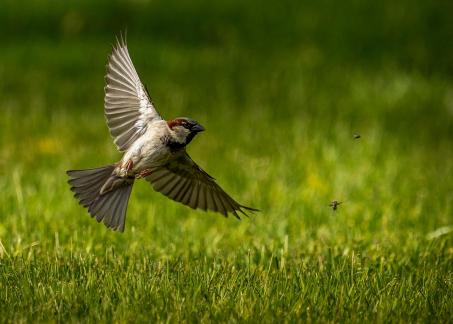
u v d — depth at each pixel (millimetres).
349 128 17266
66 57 21766
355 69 21875
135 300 7645
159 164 7363
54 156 14797
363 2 25281
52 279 8109
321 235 10703
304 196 12594
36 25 23766
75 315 7414
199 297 7805
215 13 24812
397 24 24312
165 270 8617
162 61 21891
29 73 20547
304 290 8086
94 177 7391
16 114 17562
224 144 15883
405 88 19969
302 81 20734
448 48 23312
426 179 14031
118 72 7555
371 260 9539
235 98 19609
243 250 9781
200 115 18156
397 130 17656
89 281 8008
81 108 18562
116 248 9852
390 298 8031
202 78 20938
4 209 11297
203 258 9352
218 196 7766
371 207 12039
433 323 7590
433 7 24953
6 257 9055
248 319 7414
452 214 12047
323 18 24688
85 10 24406
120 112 7492
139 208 11750
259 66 21938
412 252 10078
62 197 12070
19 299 7656
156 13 24594
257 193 12773
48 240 10016
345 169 13992
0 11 24031
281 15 24812
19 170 13469
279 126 17328
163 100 19062
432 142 17141
